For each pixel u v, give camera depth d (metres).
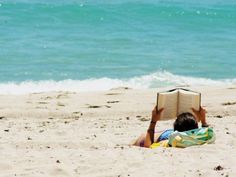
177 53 69.69
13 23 83.88
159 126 28.84
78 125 29.95
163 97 22.77
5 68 58.94
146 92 44.00
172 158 20.28
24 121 31.77
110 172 18.98
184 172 18.69
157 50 71.12
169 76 57.59
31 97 41.41
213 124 29.03
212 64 64.38
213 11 105.94
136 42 75.94
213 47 75.31
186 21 95.25
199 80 56.56
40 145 24.11
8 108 36.03
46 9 92.50
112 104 37.88
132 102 38.75
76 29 83.56
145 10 100.12
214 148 21.64
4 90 50.81
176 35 83.44
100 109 35.75
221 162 19.72
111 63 62.97
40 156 21.52
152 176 18.41
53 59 63.84
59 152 22.14
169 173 18.62
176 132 22.08
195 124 22.50
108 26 87.00
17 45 70.19
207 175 18.27
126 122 31.06
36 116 33.84
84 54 67.00
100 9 95.38
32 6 93.69
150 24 90.69
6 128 28.81
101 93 43.44
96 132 27.44
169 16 97.56
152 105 37.22
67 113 34.38
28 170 19.52
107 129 28.41
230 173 18.41
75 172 19.22
